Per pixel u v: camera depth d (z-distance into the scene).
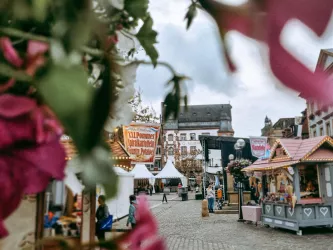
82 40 0.35
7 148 0.35
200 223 16.67
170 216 19.97
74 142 0.30
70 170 0.35
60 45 0.35
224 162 25.62
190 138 75.00
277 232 13.69
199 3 0.35
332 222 13.12
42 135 0.36
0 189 0.35
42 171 0.36
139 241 0.36
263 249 10.48
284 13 0.29
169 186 55.44
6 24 0.42
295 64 0.28
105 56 0.51
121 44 0.79
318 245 10.78
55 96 0.30
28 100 0.36
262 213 15.46
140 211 0.37
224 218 18.69
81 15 0.36
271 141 26.06
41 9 0.36
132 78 0.63
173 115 0.57
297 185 13.00
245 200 21.33
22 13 0.39
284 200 13.80
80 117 0.30
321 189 13.15
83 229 0.97
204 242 11.79
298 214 12.93
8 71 0.35
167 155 72.38
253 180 18.05
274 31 0.30
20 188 0.36
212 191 22.33
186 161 61.69
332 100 0.26
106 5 0.52
